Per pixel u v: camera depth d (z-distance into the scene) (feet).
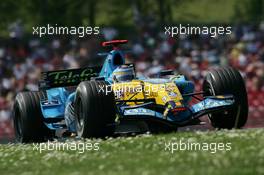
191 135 112.16
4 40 318.04
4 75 289.74
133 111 120.57
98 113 119.34
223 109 122.83
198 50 295.69
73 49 303.27
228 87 125.59
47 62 301.84
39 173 87.10
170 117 121.29
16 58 301.02
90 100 119.34
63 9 387.96
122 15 409.69
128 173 79.15
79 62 298.35
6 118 252.21
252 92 256.32
